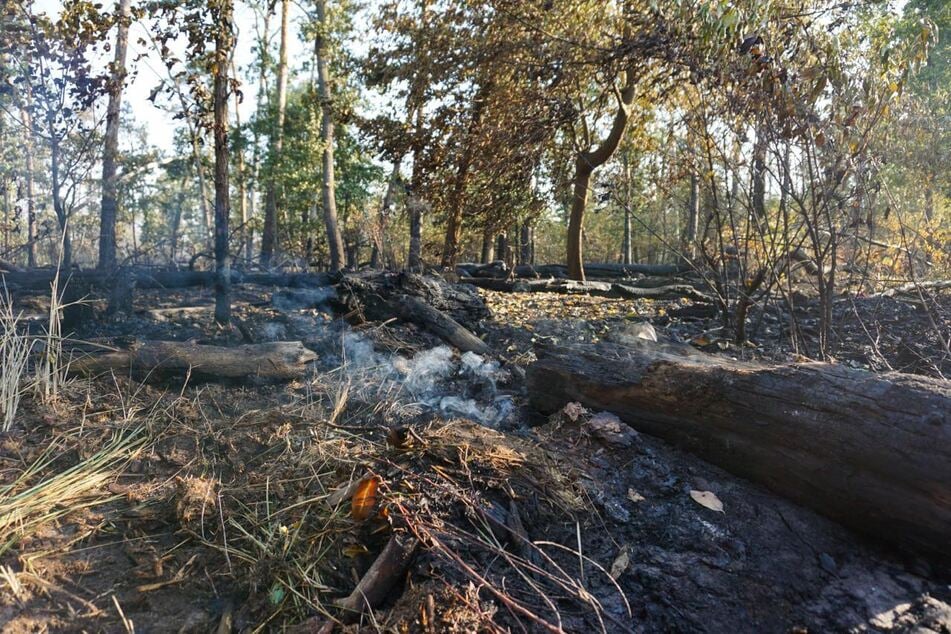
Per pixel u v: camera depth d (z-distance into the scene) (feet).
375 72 41.45
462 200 40.93
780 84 15.76
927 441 8.30
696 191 37.78
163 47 20.42
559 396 13.28
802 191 17.52
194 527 9.40
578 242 45.09
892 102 16.43
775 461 9.99
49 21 24.90
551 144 37.35
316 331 19.77
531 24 33.68
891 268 24.66
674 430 11.42
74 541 9.05
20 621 7.70
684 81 21.42
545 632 7.77
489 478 9.95
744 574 8.71
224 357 14.40
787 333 21.62
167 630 7.88
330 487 10.11
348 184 72.08
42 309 24.59
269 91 71.61
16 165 54.65
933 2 32.76
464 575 8.23
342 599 8.25
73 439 11.36
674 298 36.94
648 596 8.51
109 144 28.66
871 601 8.23
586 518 9.70
